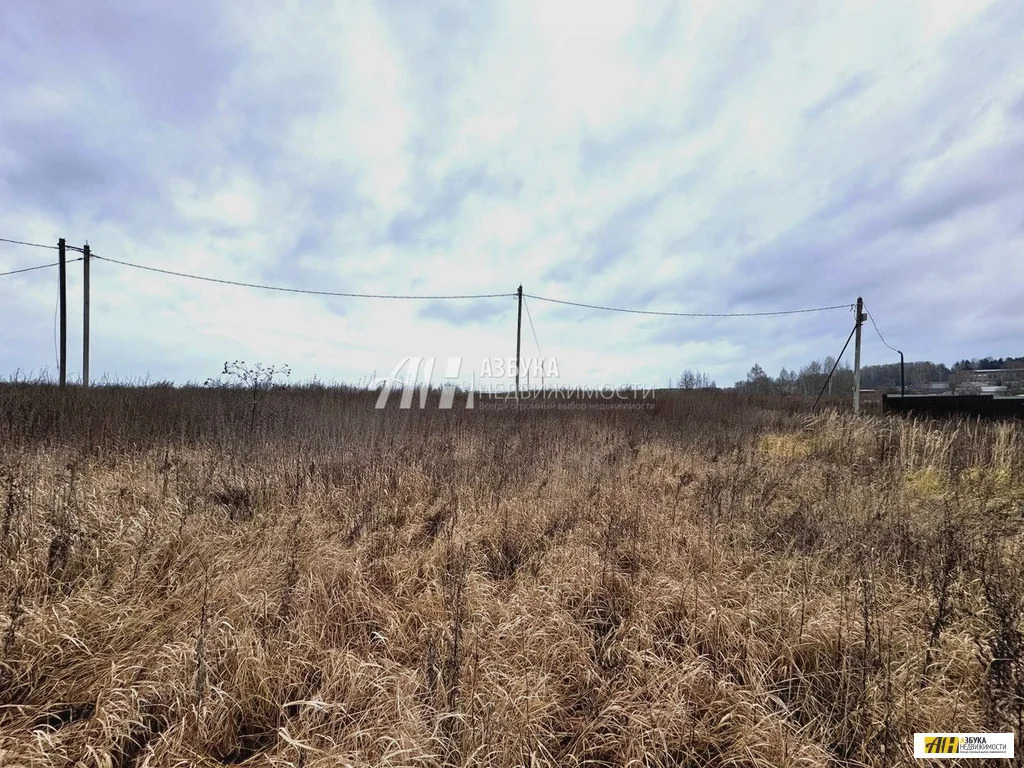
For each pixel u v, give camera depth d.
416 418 10.02
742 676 2.68
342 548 3.92
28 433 6.08
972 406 10.72
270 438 7.22
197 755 2.09
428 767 2.04
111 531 3.79
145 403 8.45
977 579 3.39
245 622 2.88
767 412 13.98
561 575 3.71
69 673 2.46
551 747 2.26
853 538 4.20
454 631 2.74
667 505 5.30
